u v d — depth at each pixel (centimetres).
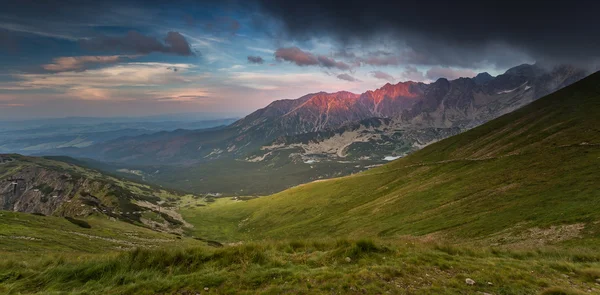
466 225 4975
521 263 1708
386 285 1305
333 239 2059
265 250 1825
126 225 10938
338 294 1232
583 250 2281
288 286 1305
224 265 1578
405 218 7144
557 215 3903
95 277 1478
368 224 7962
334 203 12825
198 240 10888
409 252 1748
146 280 1415
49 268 1569
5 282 1478
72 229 7431
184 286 1349
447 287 1319
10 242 4309
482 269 1548
